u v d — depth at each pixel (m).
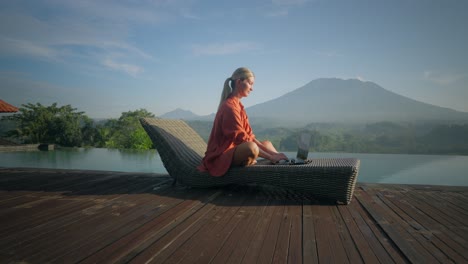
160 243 1.69
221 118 3.05
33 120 24.39
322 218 2.19
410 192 3.03
